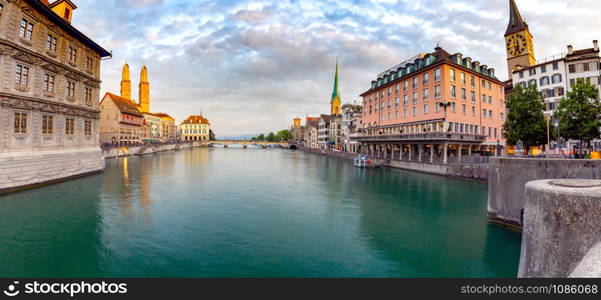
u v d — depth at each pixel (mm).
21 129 20875
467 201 21062
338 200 21422
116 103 74375
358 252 11586
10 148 19969
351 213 17641
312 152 102375
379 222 15750
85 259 10414
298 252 11500
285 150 130000
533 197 6461
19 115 20625
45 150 23281
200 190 24688
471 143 39188
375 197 22531
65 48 25500
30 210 16516
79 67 27781
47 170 23438
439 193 24156
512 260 10820
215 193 23484
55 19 23547
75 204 18141
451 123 38000
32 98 21406
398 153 46688
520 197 13570
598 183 6535
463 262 10664
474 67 43031
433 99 39500
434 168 36062
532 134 27047
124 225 14406
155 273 9500
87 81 29078
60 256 10625
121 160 52594
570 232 5594
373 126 56094
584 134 23453
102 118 73875
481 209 18625
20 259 10312
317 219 16266
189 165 47594
